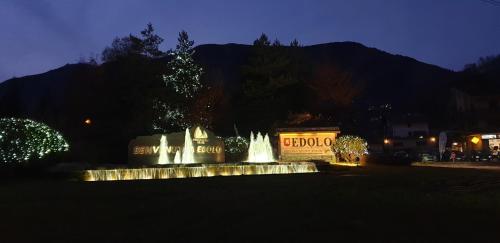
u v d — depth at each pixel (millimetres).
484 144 41281
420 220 7297
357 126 56062
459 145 44656
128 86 37281
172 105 35562
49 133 19812
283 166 20172
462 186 12773
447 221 7203
